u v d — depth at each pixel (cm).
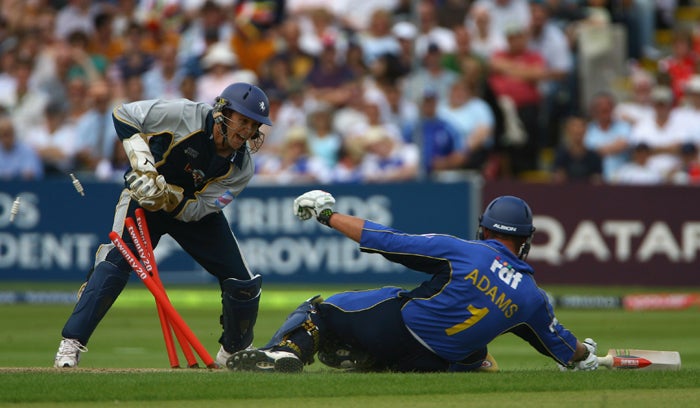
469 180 5306
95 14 7069
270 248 5409
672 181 5759
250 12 6719
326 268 5366
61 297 5247
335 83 6262
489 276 2172
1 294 5256
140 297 5309
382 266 5322
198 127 2375
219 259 2505
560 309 5041
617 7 6900
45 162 6134
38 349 3406
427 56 6112
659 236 5359
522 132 6062
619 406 1856
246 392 1953
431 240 2197
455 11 6606
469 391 2002
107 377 2128
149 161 2334
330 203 2230
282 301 5212
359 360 2292
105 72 6688
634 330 4050
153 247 2530
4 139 5894
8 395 1912
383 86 6109
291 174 5797
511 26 6178
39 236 5522
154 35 6638
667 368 2386
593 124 5991
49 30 6831
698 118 6062
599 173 5759
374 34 6594
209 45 6562
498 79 6116
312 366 2730
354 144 5809
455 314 2175
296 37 6419
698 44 6844
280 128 6072
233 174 2442
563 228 5350
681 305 5088
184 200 2414
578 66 6438
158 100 2402
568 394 1991
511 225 2219
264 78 6284
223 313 2573
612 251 5359
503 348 3525
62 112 6331
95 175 5953
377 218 5353
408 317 2197
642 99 6262
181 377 2120
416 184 5341
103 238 5491
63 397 1900
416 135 5644
